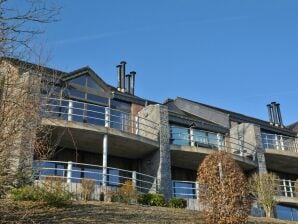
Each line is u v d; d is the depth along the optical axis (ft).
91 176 80.59
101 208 55.36
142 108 96.58
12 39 43.16
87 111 83.15
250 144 99.86
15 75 44.27
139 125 92.12
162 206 69.00
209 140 102.83
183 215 58.18
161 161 82.02
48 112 47.09
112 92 91.76
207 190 54.39
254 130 102.53
